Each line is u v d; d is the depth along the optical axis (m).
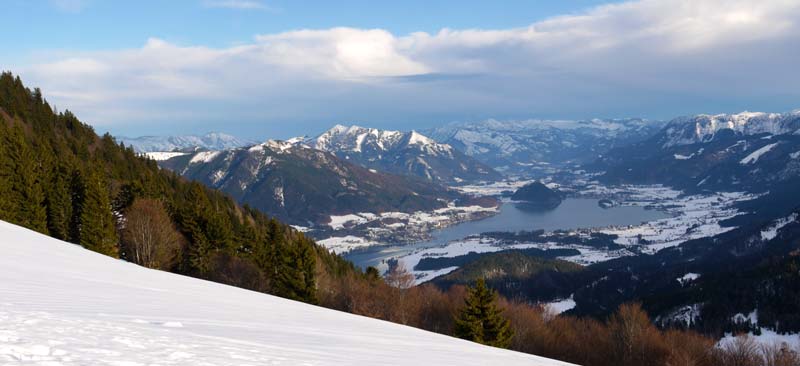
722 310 111.00
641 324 68.44
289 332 19.19
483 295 50.34
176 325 14.86
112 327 12.29
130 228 64.06
